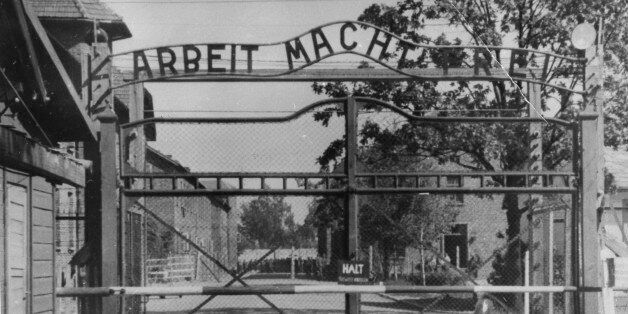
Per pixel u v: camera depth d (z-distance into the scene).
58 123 12.47
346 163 11.70
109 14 23.41
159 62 12.65
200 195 11.55
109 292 11.17
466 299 22.36
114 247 11.48
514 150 22.06
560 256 16.95
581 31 12.83
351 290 11.21
